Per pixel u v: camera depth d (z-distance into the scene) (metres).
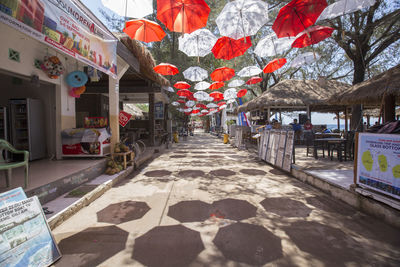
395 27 8.59
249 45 6.25
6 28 4.48
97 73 6.96
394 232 2.95
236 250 2.53
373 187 3.47
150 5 4.07
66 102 6.59
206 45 6.93
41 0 2.95
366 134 3.63
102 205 3.95
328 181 4.59
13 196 2.19
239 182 5.53
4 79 6.49
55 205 3.53
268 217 3.44
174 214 3.56
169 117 19.62
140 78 11.40
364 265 2.27
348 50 9.84
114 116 6.92
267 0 10.10
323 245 2.63
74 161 5.89
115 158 6.48
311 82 14.38
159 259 2.36
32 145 5.91
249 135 14.84
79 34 3.94
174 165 7.87
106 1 4.02
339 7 5.34
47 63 5.47
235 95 14.58
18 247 2.07
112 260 2.34
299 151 10.15
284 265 2.26
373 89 5.00
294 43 6.27
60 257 2.38
